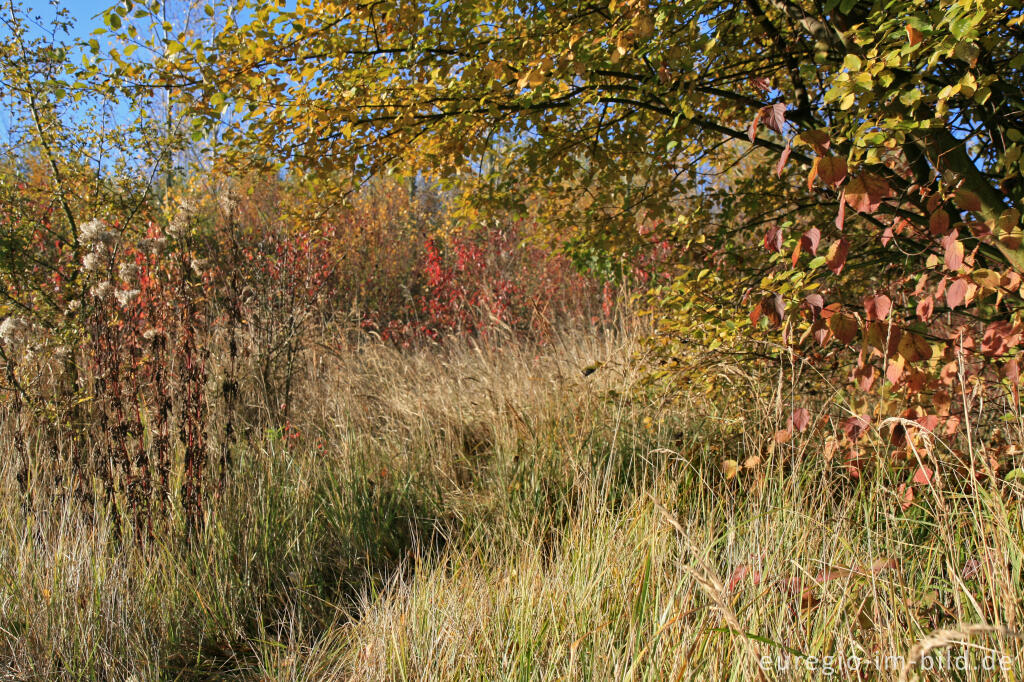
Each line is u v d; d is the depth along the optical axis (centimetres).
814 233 272
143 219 685
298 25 364
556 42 372
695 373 406
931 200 277
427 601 295
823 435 336
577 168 459
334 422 558
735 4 395
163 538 379
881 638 188
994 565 199
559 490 427
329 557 411
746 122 470
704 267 429
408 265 1308
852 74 283
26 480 411
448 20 373
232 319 560
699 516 329
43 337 495
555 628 256
